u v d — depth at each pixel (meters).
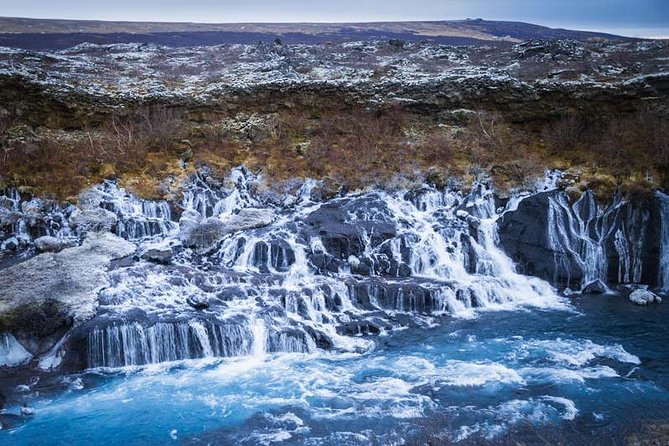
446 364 22.98
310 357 23.84
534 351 23.81
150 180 34.59
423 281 28.91
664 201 31.14
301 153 37.12
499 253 31.23
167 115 38.56
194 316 24.44
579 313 27.50
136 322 23.61
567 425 18.77
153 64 50.22
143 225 31.94
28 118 37.78
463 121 39.28
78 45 59.91
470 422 19.12
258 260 29.50
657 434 18.05
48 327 23.86
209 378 22.31
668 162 33.03
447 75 40.72
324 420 19.47
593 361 22.98
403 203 34.06
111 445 18.47
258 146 37.78
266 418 19.62
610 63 44.03
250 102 40.22
